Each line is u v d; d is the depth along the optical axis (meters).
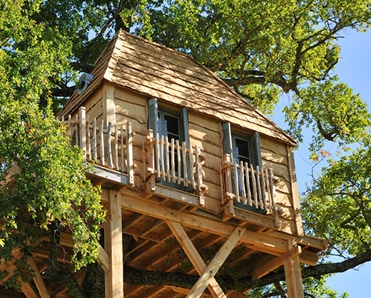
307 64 21.97
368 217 18.06
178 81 14.91
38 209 12.09
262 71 22.53
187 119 14.23
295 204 14.95
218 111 14.88
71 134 13.48
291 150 15.76
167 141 13.00
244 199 13.65
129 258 14.86
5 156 11.06
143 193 12.66
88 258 11.06
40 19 19.67
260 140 15.31
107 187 12.28
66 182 10.94
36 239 12.38
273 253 14.47
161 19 20.78
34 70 12.42
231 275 15.01
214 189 13.84
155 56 15.14
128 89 13.60
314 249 14.93
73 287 13.32
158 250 14.80
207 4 21.77
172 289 15.68
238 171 14.64
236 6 20.75
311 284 20.34
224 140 14.59
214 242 14.24
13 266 13.34
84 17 20.14
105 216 12.21
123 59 14.32
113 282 11.63
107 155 12.40
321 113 21.58
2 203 11.02
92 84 13.95
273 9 20.52
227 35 20.98
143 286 15.18
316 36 22.00
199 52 20.81
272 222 14.10
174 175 12.79
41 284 13.35
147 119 13.66
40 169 10.88
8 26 13.34
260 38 20.83
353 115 21.64
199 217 13.36
